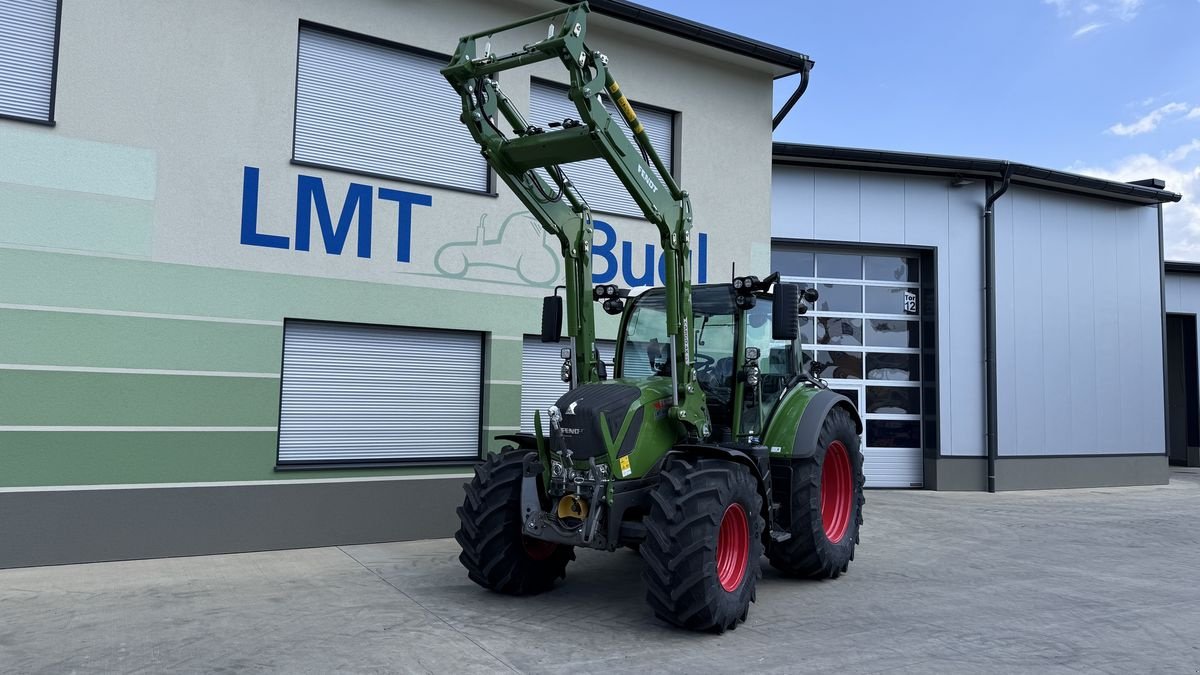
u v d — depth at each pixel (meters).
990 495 13.21
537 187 6.03
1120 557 7.99
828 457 7.27
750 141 10.81
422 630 5.13
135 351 6.89
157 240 7.00
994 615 5.78
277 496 7.46
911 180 13.85
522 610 5.66
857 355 13.95
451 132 8.74
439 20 8.53
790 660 4.72
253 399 7.38
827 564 6.70
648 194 5.56
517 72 9.01
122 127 6.89
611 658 4.69
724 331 6.55
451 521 8.36
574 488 5.43
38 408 6.52
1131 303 15.41
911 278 14.25
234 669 4.38
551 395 9.27
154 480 6.94
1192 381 20.45
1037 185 14.43
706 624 5.09
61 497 6.59
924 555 7.98
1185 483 15.99
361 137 8.20
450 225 8.48
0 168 6.45
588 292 6.22
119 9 6.91
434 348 8.52
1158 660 4.84
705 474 5.27
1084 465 14.64
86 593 5.84
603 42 9.57
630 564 7.18
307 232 7.70
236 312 7.33
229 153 7.35
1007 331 14.13
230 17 7.40
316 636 4.96
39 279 6.55
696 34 9.79
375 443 8.14
